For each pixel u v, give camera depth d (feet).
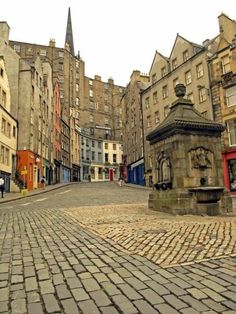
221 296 11.02
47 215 37.27
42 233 24.62
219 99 92.22
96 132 256.32
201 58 102.89
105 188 112.68
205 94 99.71
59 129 177.27
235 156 83.76
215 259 15.80
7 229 27.20
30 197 79.30
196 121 37.40
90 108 271.08
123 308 10.16
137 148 151.64
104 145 253.03
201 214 34.58
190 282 12.50
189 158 36.47
